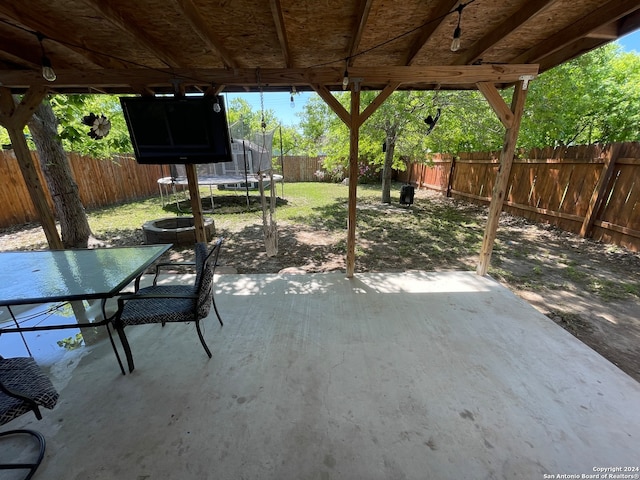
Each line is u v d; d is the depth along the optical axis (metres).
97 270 1.87
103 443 1.38
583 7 1.87
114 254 2.16
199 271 1.89
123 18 1.87
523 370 1.84
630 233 3.89
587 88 5.90
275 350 2.04
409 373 1.81
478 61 2.57
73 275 1.79
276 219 6.22
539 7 1.74
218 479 1.23
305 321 2.39
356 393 1.66
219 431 1.44
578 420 1.48
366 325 2.33
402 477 1.23
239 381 1.76
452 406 1.57
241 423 1.48
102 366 1.89
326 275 3.29
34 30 1.90
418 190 9.90
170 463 1.29
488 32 2.25
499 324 2.34
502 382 1.74
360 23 1.90
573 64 5.41
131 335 2.22
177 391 1.68
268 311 2.55
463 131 6.30
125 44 2.37
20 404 1.13
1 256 2.13
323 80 2.60
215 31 2.17
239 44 2.40
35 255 2.16
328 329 2.28
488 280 3.15
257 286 3.03
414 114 5.86
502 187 2.93
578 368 1.85
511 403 1.59
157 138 2.64
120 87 2.92
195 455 1.32
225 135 2.69
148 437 1.41
